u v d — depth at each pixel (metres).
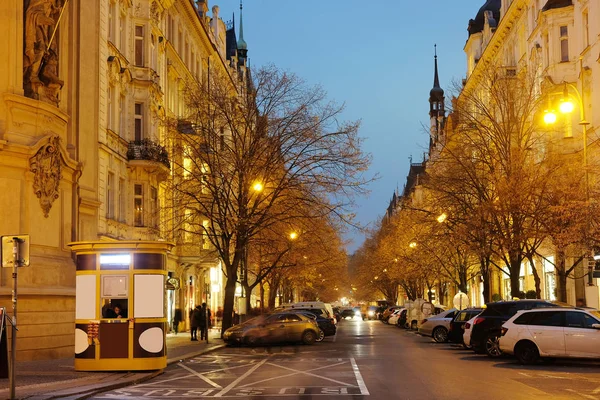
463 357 27.72
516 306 27.39
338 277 98.00
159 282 22.66
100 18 36.28
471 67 79.44
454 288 85.75
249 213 41.62
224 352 34.03
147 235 42.06
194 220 44.09
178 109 54.09
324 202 39.94
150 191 42.91
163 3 46.78
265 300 89.31
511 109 39.88
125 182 40.94
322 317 47.12
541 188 35.09
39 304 27.62
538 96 42.44
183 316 54.66
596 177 33.31
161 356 22.52
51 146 28.88
